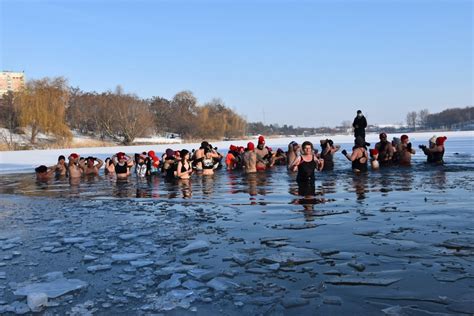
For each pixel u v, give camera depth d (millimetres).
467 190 7879
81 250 4961
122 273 4051
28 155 32438
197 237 5172
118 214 7145
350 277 3514
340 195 7891
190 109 98688
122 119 68938
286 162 16859
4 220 6949
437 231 4812
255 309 3037
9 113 53781
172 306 3166
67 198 9633
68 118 72688
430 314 2766
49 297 3461
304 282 3469
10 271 4242
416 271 3566
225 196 8609
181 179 12844
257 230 5336
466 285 3227
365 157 12859
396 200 7023
